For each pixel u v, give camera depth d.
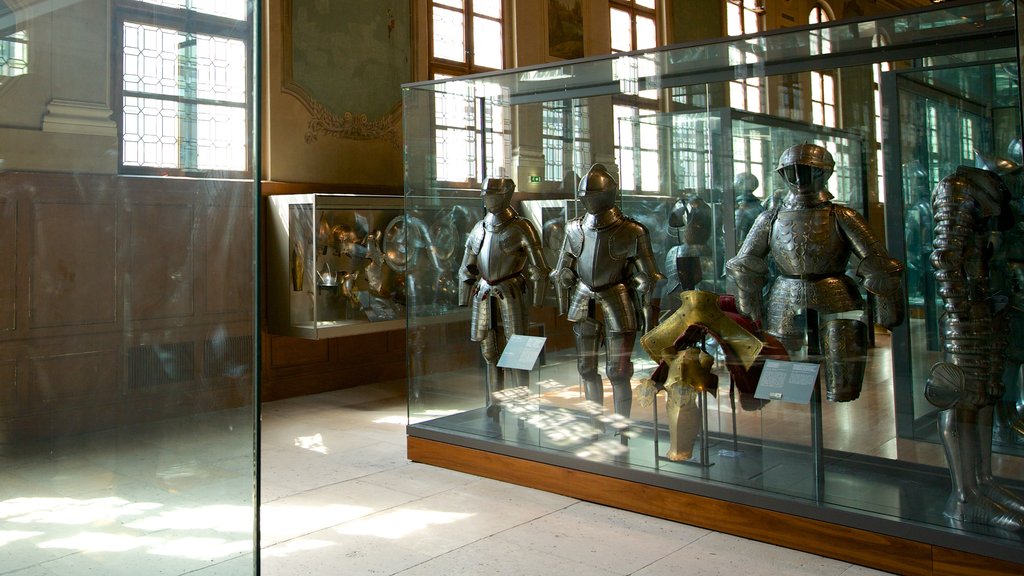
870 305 3.50
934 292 3.43
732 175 4.02
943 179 3.20
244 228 1.41
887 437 3.43
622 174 4.33
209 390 1.47
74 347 1.60
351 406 6.85
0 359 1.63
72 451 1.60
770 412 3.71
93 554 1.60
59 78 1.58
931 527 3.11
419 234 4.95
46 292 1.60
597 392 4.25
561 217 4.46
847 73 3.63
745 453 3.78
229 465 1.47
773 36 3.61
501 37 9.40
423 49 8.51
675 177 4.18
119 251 1.54
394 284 7.34
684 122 4.14
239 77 1.39
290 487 4.46
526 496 4.27
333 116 7.69
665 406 3.96
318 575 3.22
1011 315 3.11
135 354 1.55
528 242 4.53
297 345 7.35
